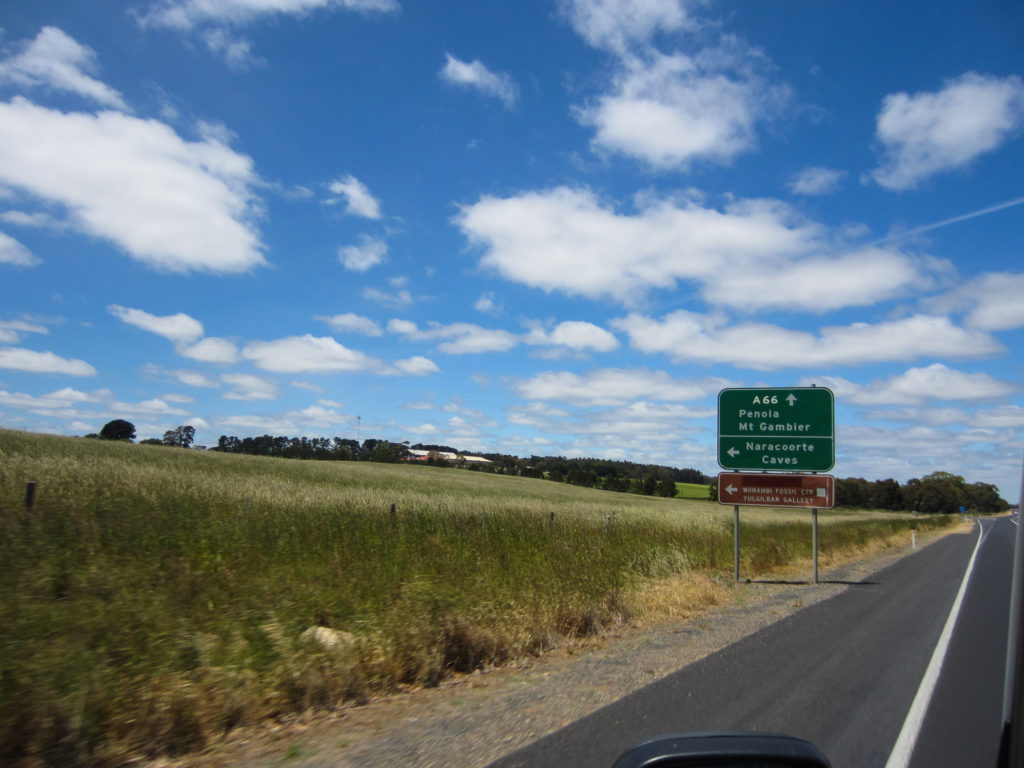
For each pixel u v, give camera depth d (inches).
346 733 215.0
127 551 405.1
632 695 253.3
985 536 1665.8
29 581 294.4
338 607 325.1
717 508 2431.1
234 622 281.0
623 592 450.0
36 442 1571.1
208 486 798.5
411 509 767.7
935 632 385.4
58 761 178.4
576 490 3201.3
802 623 409.7
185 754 195.2
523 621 344.5
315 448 4229.8
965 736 216.7
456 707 244.4
